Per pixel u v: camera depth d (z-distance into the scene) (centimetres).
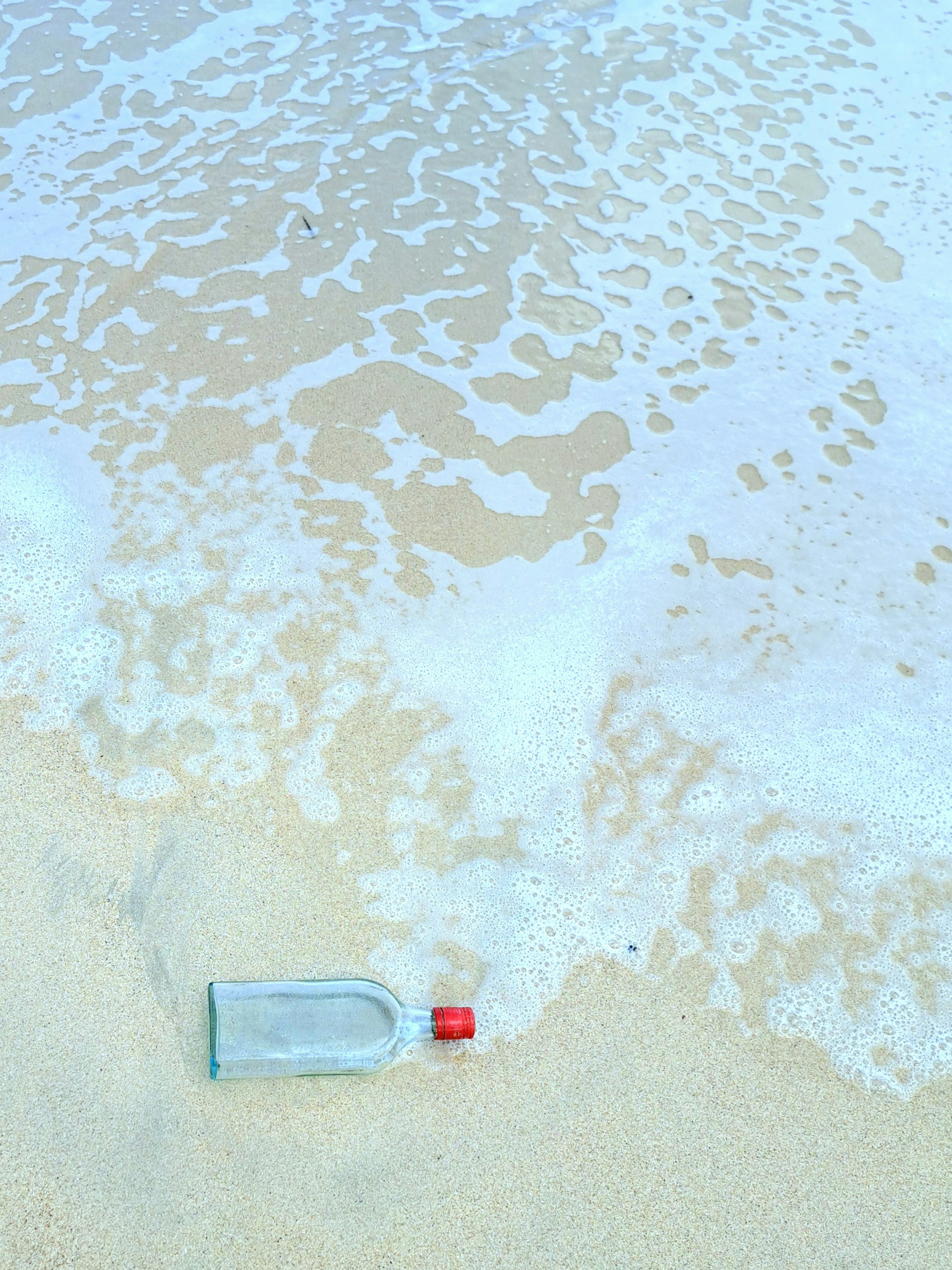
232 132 414
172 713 250
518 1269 180
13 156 396
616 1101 200
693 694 268
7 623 263
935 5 521
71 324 339
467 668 266
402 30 474
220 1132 190
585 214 397
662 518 306
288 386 326
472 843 235
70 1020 200
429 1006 210
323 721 252
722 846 241
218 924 216
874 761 259
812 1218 190
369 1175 188
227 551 283
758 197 412
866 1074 209
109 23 464
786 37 493
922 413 343
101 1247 177
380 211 388
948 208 415
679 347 356
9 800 230
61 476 296
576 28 486
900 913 233
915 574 300
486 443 319
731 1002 216
